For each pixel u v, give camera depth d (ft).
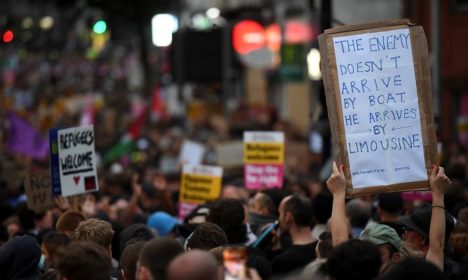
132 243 33.78
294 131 133.08
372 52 33.45
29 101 243.19
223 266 26.58
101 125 171.73
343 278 27.37
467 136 127.44
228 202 41.22
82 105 202.59
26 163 90.12
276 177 62.03
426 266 26.45
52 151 48.39
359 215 47.67
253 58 119.85
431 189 33.04
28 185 50.65
